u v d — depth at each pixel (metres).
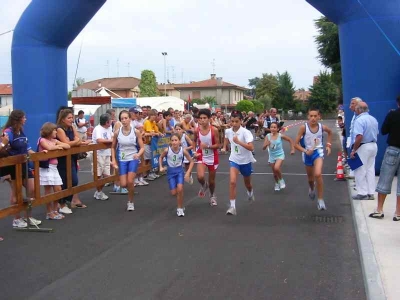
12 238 7.13
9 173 7.33
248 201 9.71
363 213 7.82
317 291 4.83
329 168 15.16
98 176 10.55
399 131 7.12
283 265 5.65
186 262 5.82
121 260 5.96
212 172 9.16
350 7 11.59
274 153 10.77
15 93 13.23
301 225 7.59
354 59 11.75
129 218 8.38
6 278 5.36
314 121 8.28
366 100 11.71
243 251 6.23
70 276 5.40
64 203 8.82
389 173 7.26
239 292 4.82
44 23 12.73
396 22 11.41
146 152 12.57
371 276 4.96
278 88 93.38
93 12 12.94
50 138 8.33
